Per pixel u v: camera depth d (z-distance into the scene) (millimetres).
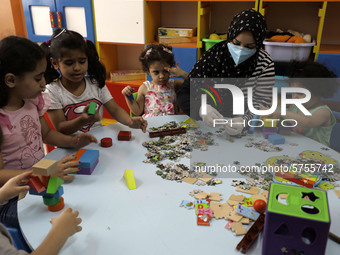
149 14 2635
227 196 909
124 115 1491
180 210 852
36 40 2922
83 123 1312
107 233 767
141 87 1959
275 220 648
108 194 922
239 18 1443
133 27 2611
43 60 1101
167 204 875
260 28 1422
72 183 978
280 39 2238
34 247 729
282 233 668
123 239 748
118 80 2871
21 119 1191
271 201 683
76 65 1362
